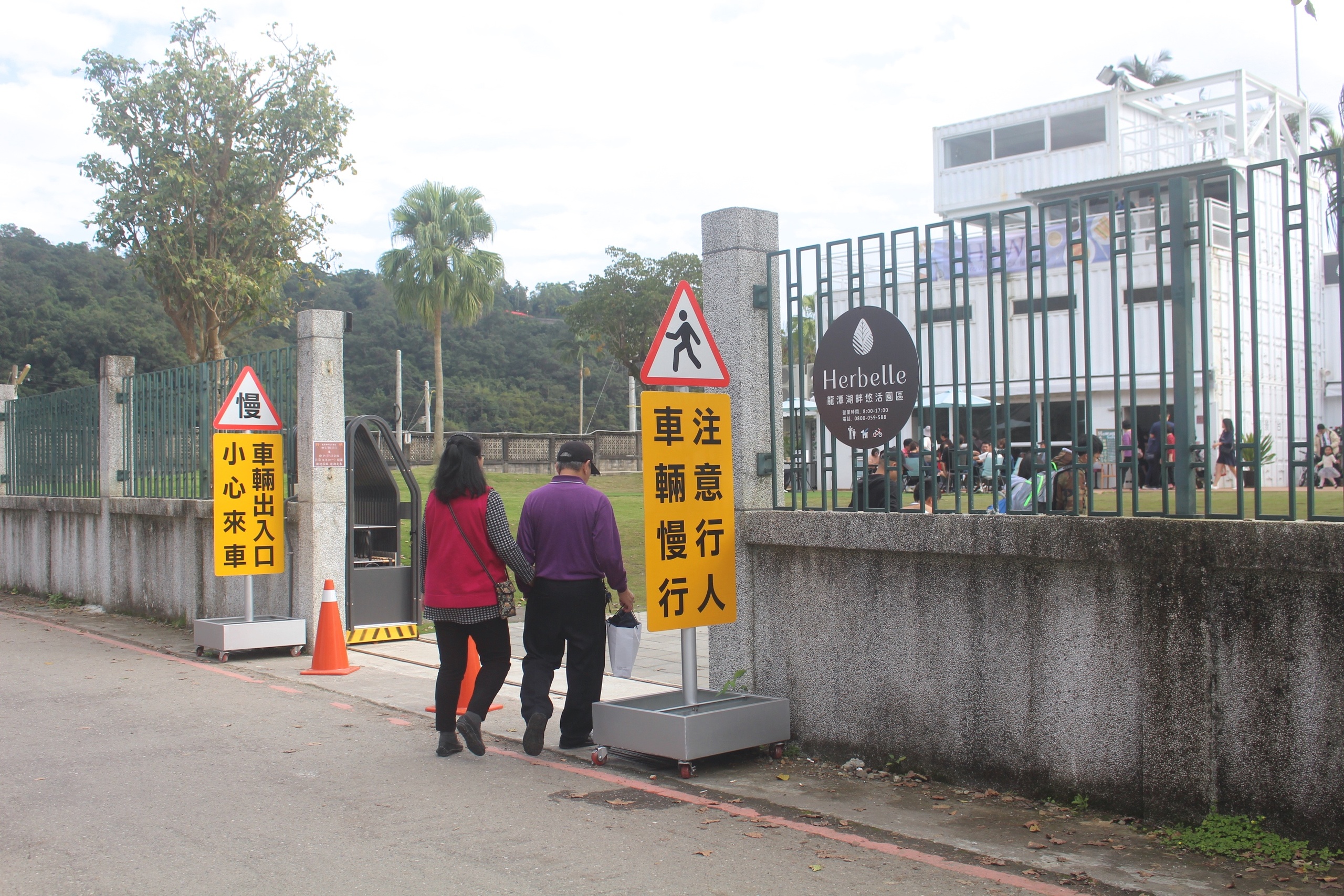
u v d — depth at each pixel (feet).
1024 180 95.04
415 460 135.23
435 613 18.80
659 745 17.43
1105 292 48.98
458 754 19.12
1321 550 12.39
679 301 18.08
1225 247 37.42
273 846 14.03
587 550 19.25
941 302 40.45
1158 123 91.97
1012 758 15.58
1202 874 12.51
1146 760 14.14
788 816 15.23
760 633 19.27
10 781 17.25
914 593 16.84
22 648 32.22
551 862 13.38
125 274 148.97
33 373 120.88
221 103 57.47
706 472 18.26
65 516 44.78
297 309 68.13
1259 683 13.12
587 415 196.54
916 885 12.48
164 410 38.11
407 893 12.38
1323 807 12.60
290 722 21.77
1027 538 15.10
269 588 32.86
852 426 18.20
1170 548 13.78
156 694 24.80
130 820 15.16
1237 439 14.03
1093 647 14.65
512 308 252.62
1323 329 51.52
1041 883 12.45
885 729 17.29
